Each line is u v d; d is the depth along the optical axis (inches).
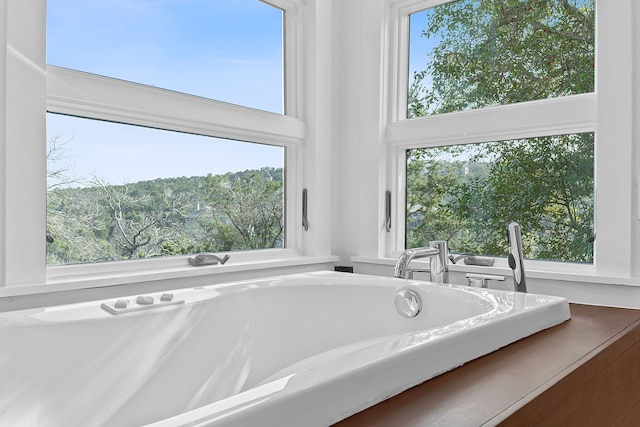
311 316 69.2
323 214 94.7
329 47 96.0
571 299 68.7
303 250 94.5
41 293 56.1
